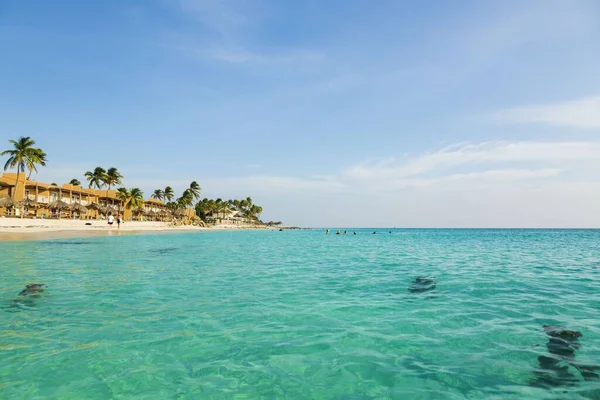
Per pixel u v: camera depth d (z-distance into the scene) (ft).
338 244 117.39
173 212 375.86
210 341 19.80
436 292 33.19
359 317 24.68
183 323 22.91
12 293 30.81
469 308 27.30
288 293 32.22
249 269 48.11
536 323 23.48
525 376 15.85
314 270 47.62
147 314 24.88
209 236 177.06
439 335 21.07
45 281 36.32
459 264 55.52
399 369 16.55
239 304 27.99
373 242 133.08
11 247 72.49
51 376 15.48
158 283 36.35
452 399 13.94
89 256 59.57
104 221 211.20
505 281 39.37
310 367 16.72
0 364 16.61
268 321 23.56
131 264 50.98
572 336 20.93
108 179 272.51
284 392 14.42
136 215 295.69
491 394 14.34
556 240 151.23
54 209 208.74
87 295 30.45
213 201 499.92
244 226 536.01
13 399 13.58
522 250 87.71
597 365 16.94
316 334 21.09
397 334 21.20
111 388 14.55
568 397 14.05
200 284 36.11
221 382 15.20
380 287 35.42
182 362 17.08
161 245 92.99
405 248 95.50
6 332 20.94
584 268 50.57
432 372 16.25
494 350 18.83
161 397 13.92
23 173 190.60
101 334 20.71
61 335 20.52
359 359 17.62
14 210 183.93
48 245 78.69
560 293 32.99
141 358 17.47
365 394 14.32
